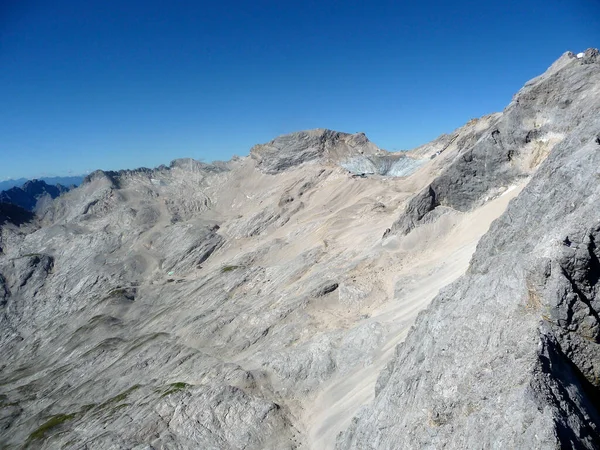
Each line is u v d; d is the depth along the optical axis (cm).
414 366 2191
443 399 1723
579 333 1560
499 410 1413
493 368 1582
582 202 2027
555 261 1662
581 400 1377
